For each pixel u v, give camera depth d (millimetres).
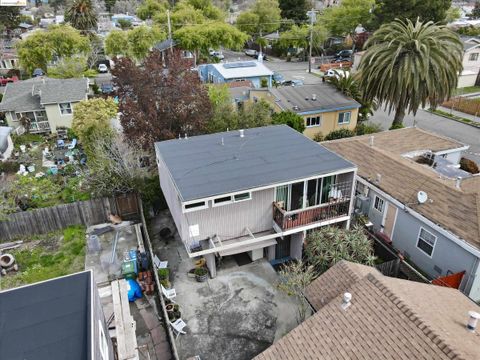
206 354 12852
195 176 15031
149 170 22625
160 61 23250
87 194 22406
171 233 19406
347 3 64812
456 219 15312
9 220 19031
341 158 16359
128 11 107562
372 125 32781
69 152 28188
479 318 9492
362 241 15375
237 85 38969
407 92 25938
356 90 30969
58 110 33094
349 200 16297
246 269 16688
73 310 8375
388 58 25547
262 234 16203
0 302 8680
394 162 19562
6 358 7195
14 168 26406
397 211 17625
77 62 46969
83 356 7094
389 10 48031
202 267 16391
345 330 9539
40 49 47312
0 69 55844
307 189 16125
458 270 15023
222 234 15664
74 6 61281
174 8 76250
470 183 17828
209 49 60469
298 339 9961
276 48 66875
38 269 17234
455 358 7637
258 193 15391
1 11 71250
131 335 12117
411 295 10148
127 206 20797
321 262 15016
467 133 32531
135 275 16141
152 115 21797
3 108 32656
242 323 14008
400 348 8453
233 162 16203
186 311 14594
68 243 19000
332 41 68562
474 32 60562
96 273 16766
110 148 21031
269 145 17938
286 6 74750
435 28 25422
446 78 25484
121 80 23047
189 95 22766
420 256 16859
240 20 72062
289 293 13383
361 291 10320
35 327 7906
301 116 28281
